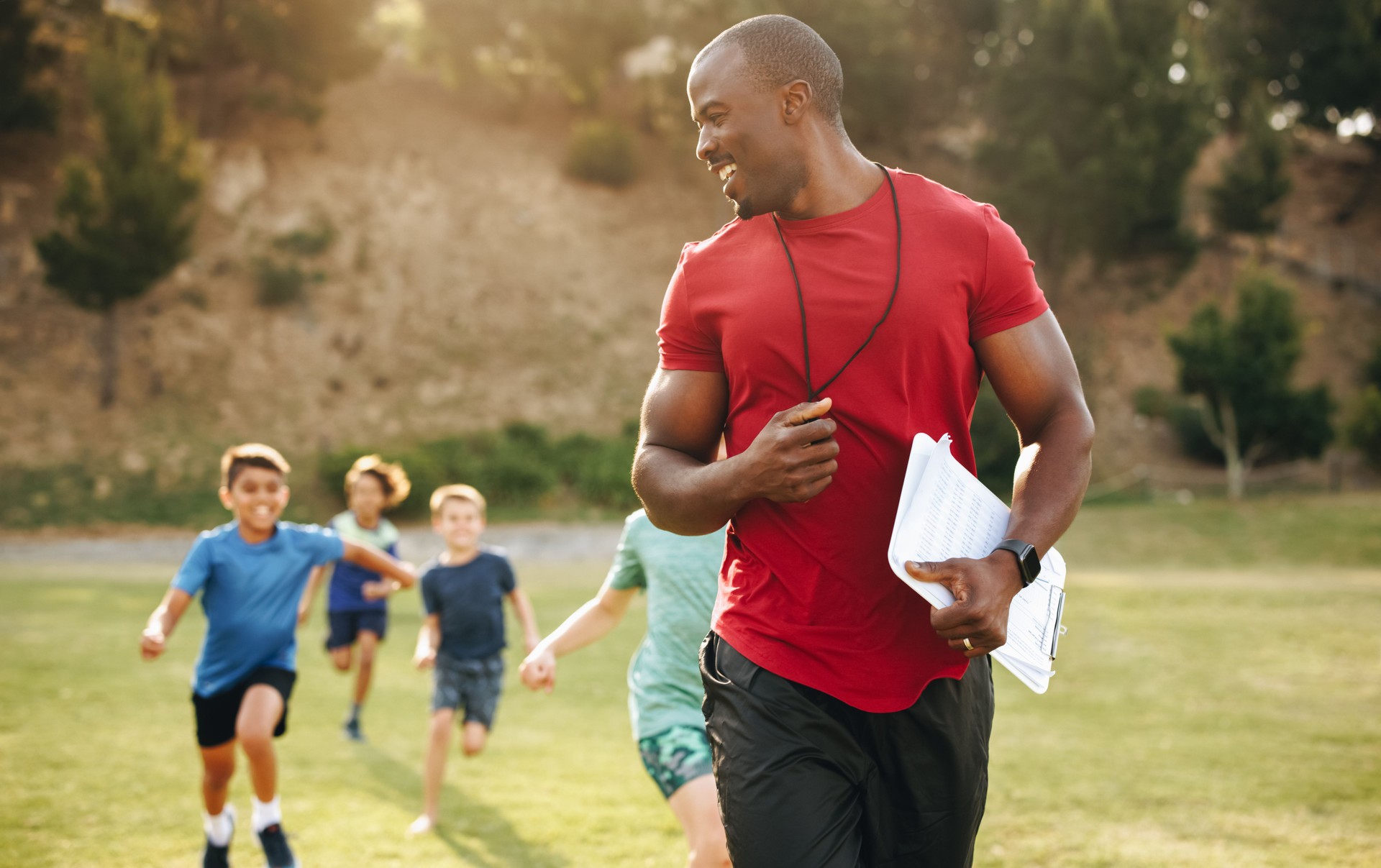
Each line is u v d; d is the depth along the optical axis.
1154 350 34.41
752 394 2.06
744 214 2.00
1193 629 11.34
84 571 18.70
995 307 2.00
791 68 1.92
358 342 31.17
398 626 12.47
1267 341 25.62
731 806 2.07
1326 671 9.21
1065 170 29.91
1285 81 40.84
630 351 33.06
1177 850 4.68
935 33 34.47
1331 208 41.34
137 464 26.62
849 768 2.04
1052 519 1.85
